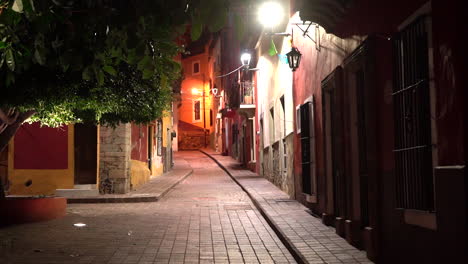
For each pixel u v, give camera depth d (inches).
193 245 384.8
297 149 586.9
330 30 372.8
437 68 206.1
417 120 227.9
